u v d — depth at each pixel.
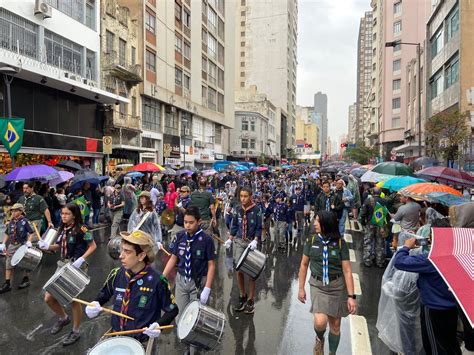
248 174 33.47
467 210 4.23
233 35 59.34
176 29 39.47
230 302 6.93
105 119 27.03
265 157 69.00
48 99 21.75
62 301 4.31
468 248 3.16
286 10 103.38
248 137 70.94
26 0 19.64
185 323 3.77
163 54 36.28
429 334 3.81
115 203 13.53
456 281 2.95
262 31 104.88
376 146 68.44
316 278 4.61
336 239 4.57
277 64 104.00
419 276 3.94
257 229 6.52
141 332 3.28
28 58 19.38
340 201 10.98
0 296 7.06
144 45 32.47
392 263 4.94
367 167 20.81
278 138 94.38
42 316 6.16
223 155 57.44
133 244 3.31
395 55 60.12
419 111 21.17
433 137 19.47
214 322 3.71
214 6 51.44
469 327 3.75
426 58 33.19
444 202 6.57
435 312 3.76
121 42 29.67
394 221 7.60
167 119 38.53
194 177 21.28
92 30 25.38
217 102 53.12
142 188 16.92
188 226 4.78
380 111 68.69
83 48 24.53
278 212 11.37
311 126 199.62
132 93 31.25
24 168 11.01
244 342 5.34
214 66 51.94
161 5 35.81
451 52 25.61
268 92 104.62
